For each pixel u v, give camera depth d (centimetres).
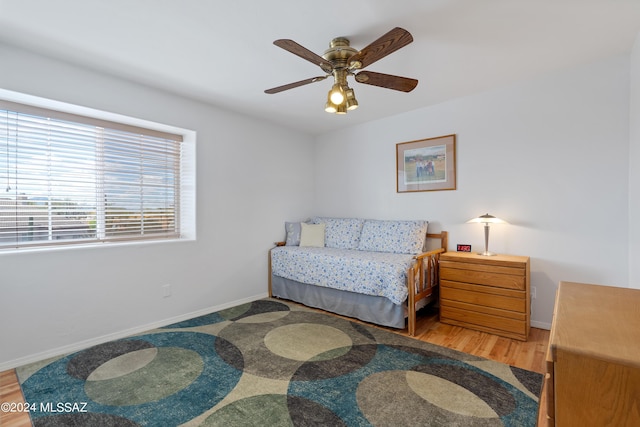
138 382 194
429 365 215
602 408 73
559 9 176
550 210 274
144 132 300
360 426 154
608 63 245
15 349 215
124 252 269
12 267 214
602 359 72
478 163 313
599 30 199
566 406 77
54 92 228
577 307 111
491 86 293
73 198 256
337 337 265
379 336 267
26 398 177
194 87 284
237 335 269
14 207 228
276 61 235
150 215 307
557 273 271
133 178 293
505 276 261
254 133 378
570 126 263
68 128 253
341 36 201
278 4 168
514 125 291
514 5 172
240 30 194
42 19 181
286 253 368
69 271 238
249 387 189
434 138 342
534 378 198
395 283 271
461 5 171
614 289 137
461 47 218
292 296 369
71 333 239
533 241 283
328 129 435
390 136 380
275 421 158
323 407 169
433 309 340
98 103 249
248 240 371
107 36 200
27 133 234
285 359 224
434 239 347
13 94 215
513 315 258
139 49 216
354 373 205
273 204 402
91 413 164
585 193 258
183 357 227
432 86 291
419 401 174
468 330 280
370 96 314
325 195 452
